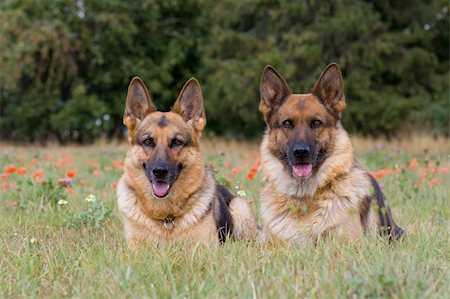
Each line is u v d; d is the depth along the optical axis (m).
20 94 31.69
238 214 7.58
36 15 29.33
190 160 6.61
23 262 5.35
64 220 7.72
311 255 5.52
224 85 26.98
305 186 6.44
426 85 28.55
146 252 5.70
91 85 31.38
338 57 27.50
